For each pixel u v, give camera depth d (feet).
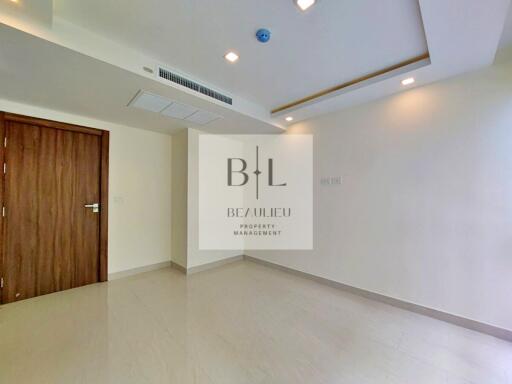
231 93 9.03
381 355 5.92
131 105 8.61
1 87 7.18
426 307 7.81
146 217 12.06
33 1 4.50
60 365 5.48
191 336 6.65
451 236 7.37
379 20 5.31
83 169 10.17
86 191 10.26
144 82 6.87
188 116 9.85
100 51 5.75
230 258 13.76
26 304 8.41
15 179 8.63
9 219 8.52
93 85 7.06
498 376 5.26
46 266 9.29
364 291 9.30
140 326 7.11
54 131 9.45
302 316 7.77
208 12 5.04
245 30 5.61
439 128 7.54
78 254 10.05
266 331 6.93
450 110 7.33
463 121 7.12
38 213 9.12
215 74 7.63
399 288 8.41
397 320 7.54
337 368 5.49
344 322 7.43
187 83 7.57
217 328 7.06
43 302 8.58
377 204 8.96
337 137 10.14
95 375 5.21
